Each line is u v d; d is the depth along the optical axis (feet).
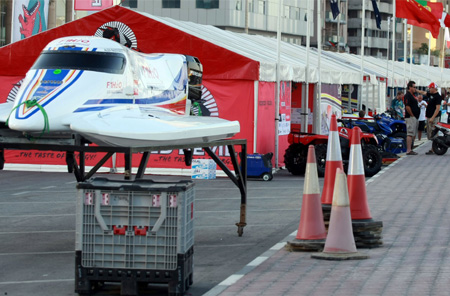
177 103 56.59
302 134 87.51
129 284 33.14
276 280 34.06
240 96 84.79
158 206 32.89
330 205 44.01
